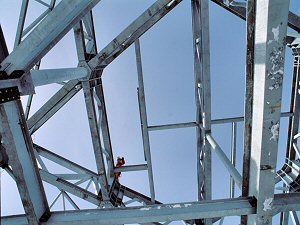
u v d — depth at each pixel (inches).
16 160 98.9
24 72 96.9
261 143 95.4
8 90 91.0
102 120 288.2
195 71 268.7
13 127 99.1
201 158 287.4
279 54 84.1
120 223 107.4
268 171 99.6
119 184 314.5
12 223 107.2
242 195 115.6
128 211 109.0
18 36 148.2
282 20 80.7
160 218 106.6
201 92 261.9
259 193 102.3
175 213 106.3
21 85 97.4
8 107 96.8
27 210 105.0
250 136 105.5
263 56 85.6
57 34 99.0
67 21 97.4
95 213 109.3
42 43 92.8
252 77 97.5
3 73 87.5
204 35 226.7
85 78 232.7
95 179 271.6
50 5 199.3
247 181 112.7
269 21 80.7
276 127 93.3
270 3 78.7
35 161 110.6
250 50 95.0
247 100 100.9
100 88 273.9
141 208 109.5
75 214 110.3
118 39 226.1
